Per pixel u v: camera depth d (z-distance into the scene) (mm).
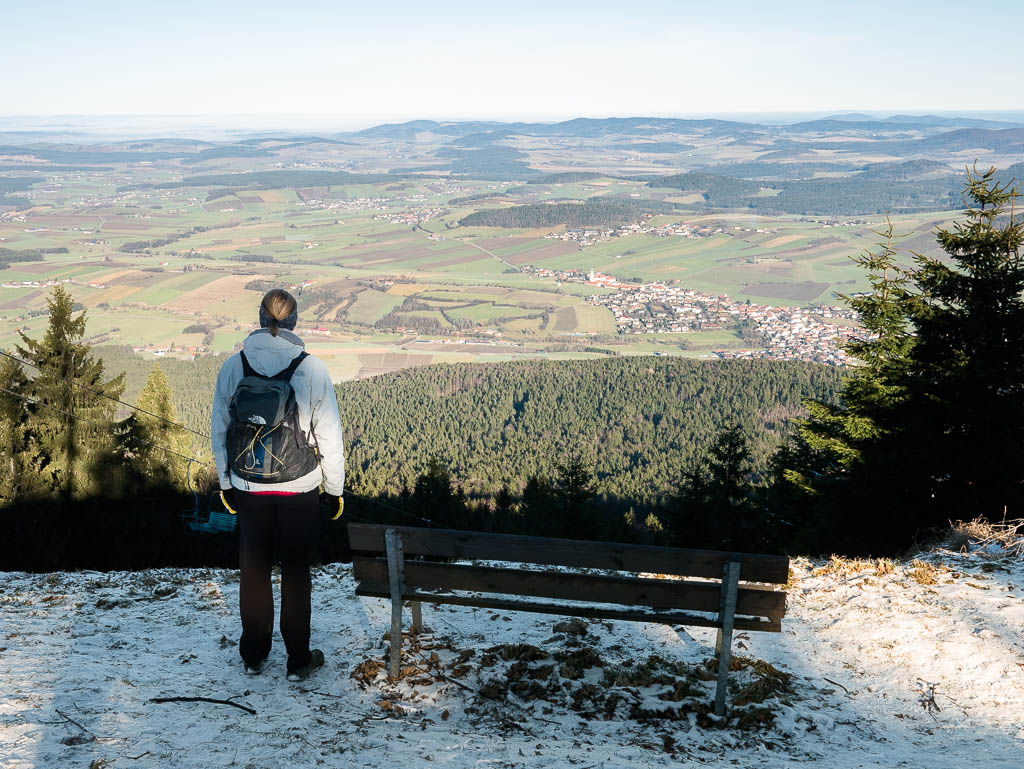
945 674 4199
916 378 12359
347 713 3555
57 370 24344
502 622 5164
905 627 4824
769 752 3348
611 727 3555
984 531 7035
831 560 6715
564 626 4926
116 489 25047
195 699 3582
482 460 121312
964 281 12516
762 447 125500
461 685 3951
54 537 23953
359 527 3951
